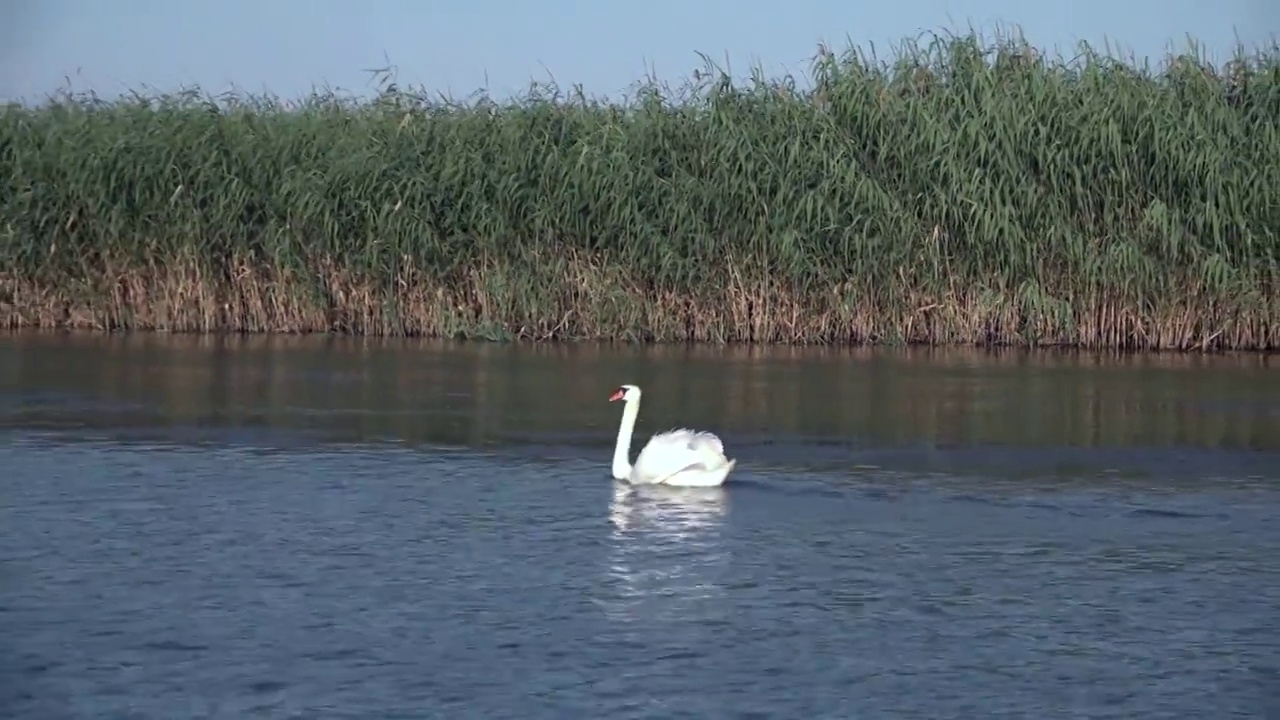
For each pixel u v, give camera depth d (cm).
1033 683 1112
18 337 3081
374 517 1575
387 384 2538
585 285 3177
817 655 1161
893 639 1201
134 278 3241
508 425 2169
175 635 1185
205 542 1459
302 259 3225
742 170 3100
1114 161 3048
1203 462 1948
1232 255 3077
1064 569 1409
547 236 3175
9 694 1063
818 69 3169
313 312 3241
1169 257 3067
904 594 1321
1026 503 1695
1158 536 1545
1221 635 1223
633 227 3131
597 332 3178
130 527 1516
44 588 1301
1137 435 2133
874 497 1719
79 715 1029
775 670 1127
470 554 1427
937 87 3119
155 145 3198
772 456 1967
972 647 1186
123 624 1209
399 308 3219
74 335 3136
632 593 1308
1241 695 1095
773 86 3180
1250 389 2566
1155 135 3016
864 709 1057
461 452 1961
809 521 1589
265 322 3250
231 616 1232
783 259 3102
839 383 2597
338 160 3198
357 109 3297
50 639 1173
